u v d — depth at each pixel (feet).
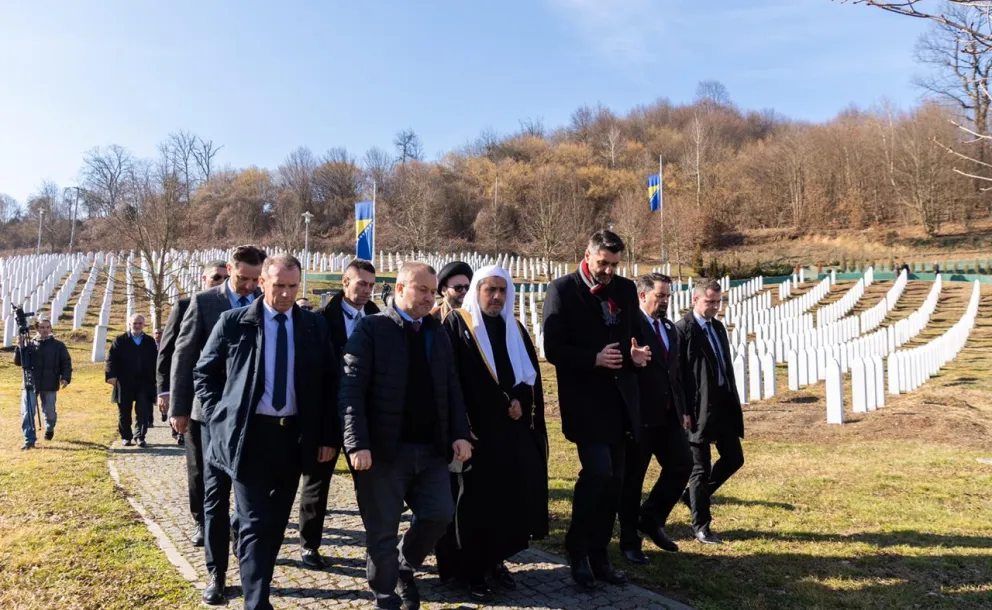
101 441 30.63
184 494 20.65
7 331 61.16
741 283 111.34
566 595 12.55
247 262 14.38
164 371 15.92
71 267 106.52
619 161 270.87
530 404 13.21
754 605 11.96
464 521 12.50
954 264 134.21
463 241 198.49
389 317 11.89
